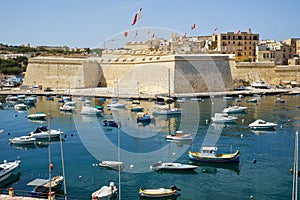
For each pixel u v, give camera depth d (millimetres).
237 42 143500
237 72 116562
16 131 53094
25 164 36562
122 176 32625
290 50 142000
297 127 53750
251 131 51438
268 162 36531
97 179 31844
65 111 71312
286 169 34312
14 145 44750
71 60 112562
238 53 144000
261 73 119312
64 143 44906
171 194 28078
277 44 148625
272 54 138000
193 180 31812
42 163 36781
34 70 117312
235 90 104375
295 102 81812
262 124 53406
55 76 114188
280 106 75750
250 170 34219
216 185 30594
